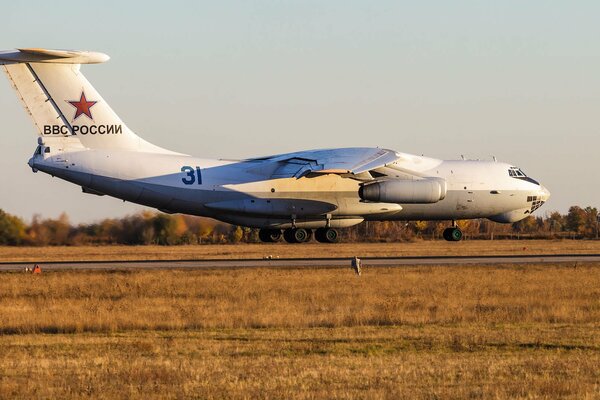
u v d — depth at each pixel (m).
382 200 132.38
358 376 44.22
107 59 126.50
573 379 43.47
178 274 104.62
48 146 126.38
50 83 126.25
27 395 40.50
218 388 41.50
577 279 98.38
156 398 39.75
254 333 62.78
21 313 73.62
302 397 39.31
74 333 64.44
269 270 108.56
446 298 83.06
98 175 127.31
